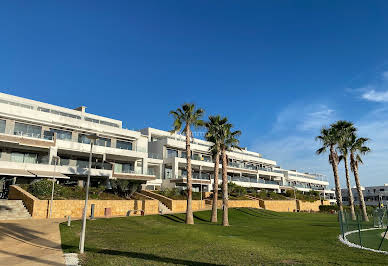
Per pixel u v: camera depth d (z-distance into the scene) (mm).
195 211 39250
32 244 15219
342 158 40250
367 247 17984
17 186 30125
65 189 31469
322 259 13617
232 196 56688
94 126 44281
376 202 110500
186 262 12555
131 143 49312
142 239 18719
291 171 105875
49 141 37688
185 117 31266
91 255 13352
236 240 19859
